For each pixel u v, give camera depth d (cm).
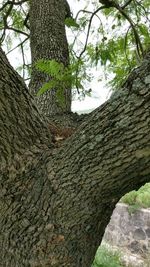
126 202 631
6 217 166
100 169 144
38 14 303
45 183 159
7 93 159
